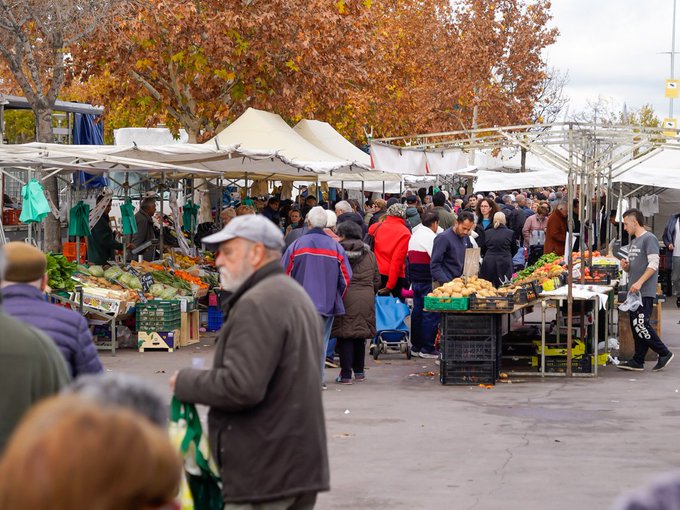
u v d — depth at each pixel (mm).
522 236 29891
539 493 8039
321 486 4984
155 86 30125
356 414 11359
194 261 20531
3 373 4098
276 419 4910
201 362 5449
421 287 16094
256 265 5078
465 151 21016
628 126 15562
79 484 1901
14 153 15383
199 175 21672
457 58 51719
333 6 29391
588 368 14242
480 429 10578
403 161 20094
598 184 19938
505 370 14742
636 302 14656
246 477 4918
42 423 1930
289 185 33281
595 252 17156
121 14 24469
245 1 27844
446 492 8062
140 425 1994
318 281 12344
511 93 52969
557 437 10188
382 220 18219
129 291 16172
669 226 24797
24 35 21766
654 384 13625
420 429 10555
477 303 13273
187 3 26812
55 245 20594
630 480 8477
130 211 18703
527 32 52312
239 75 28531
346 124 35375
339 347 13570
